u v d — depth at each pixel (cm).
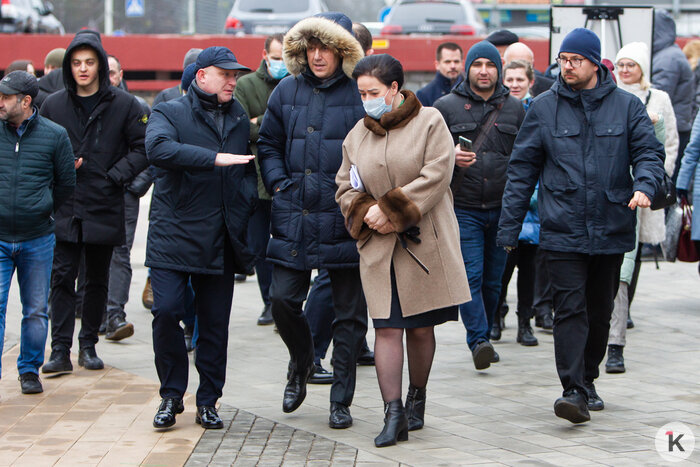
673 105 2300
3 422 1111
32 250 1214
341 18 1135
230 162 1023
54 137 1211
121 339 1534
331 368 1370
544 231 1091
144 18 8119
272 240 1102
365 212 1010
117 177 1304
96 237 1308
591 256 1085
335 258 1073
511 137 1355
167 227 1061
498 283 1373
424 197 988
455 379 1309
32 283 1227
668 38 2327
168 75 3866
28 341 1228
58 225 1309
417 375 1073
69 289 1328
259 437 1052
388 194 988
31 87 1184
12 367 1370
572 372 1071
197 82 1082
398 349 1030
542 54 3531
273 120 1114
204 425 1083
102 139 1318
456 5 4134
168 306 1059
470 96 1361
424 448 1012
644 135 1078
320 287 1280
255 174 1125
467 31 4078
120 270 1556
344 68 1089
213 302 1091
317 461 970
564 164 1083
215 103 1079
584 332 1083
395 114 1009
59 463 973
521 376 1323
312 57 1087
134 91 3759
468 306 1311
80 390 1247
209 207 1065
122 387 1261
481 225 1341
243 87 1581
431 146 1004
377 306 1012
